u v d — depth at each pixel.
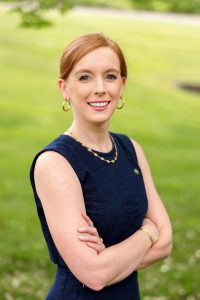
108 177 2.40
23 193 10.35
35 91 19.23
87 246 2.25
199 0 9.96
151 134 15.62
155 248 2.52
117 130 15.76
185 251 7.21
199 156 13.78
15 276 6.46
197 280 6.19
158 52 27.11
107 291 2.41
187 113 18.44
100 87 2.32
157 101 19.55
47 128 15.52
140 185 2.51
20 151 13.31
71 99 2.40
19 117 16.30
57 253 2.41
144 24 31.69
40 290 6.03
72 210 2.27
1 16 28.45
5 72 21.17
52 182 2.28
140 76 23.34
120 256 2.30
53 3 6.93
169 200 9.95
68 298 2.40
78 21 30.25
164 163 13.02
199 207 9.55
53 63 23.20
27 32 26.77
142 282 6.21
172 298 5.84
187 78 23.69
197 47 28.47
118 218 2.38
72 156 2.34
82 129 2.40
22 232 8.12
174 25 32.09
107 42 2.37
